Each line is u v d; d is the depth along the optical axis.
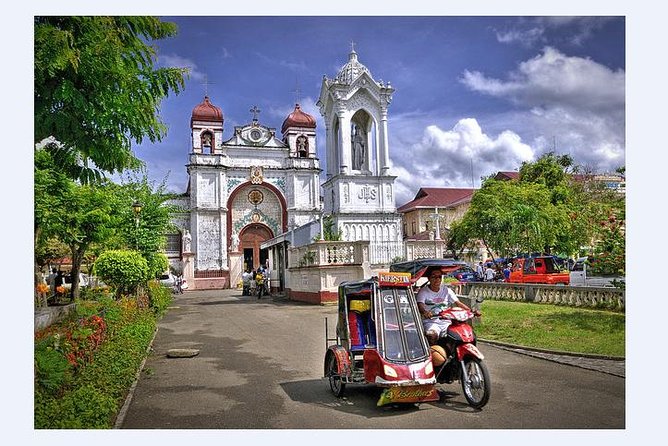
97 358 8.13
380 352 6.84
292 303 23.16
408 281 7.34
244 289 31.28
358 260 21.89
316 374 9.05
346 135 36.66
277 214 46.41
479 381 6.93
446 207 54.91
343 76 37.34
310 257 22.50
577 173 40.03
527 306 16.11
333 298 21.55
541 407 6.82
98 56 7.05
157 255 23.48
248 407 7.15
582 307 15.39
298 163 46.44
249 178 45.50
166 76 8.02
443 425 6.25
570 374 8.49
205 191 44.06
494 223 32.00
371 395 7.62
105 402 6.38
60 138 7.43
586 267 26.39
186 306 24.09
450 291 7.80
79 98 6.95
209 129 45.00
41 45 6.42
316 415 6.75
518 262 29.38
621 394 7.31
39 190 10.84
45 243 14.14
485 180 39.19
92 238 15.30
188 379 8.80
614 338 10.72
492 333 12.44
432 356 7.19
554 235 33.25
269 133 46.75
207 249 43.53
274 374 9.09
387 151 37.16
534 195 33.94
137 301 16.03
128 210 22.48
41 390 6.12
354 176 36.53
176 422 6.55
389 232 36.78
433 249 31.02
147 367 9.75
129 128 7.99
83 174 8.51
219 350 11.56
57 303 16.94
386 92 37.22
